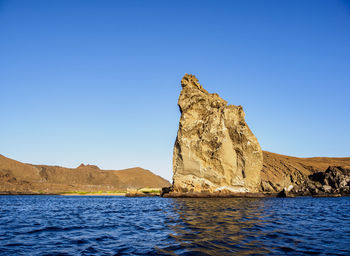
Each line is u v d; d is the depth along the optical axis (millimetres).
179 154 60656
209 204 35562
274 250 9734
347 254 9195
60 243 11578
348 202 45156
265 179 86500
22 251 10070
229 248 10031
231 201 43438
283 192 66875
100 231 14898
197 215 21406
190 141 59875
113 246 10844
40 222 19453
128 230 15055
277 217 20578
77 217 23125
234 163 58781
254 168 58625
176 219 19156
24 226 17188
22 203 51438
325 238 12031
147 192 100625
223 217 19812
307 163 122812
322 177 85375
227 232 13242
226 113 60250
